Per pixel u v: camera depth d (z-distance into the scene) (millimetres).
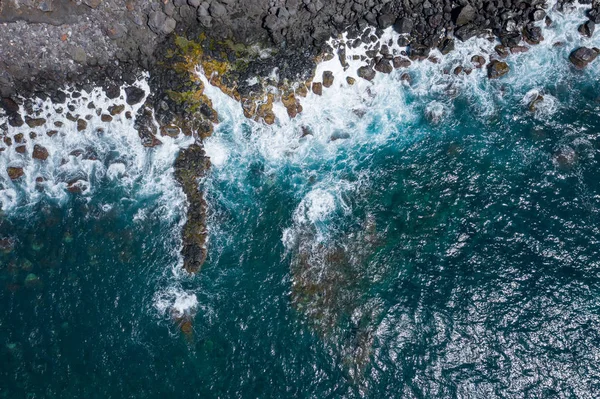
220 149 27391
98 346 23656
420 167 26500
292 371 22766
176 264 25219
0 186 27266
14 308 24734
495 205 25125
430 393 21891
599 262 23375
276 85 27391
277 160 27250
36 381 23109
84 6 26453
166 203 26547
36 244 26047
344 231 25312
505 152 26266
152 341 23641
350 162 27016
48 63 27250
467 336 22688
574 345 22016
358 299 23844
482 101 27406
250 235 25719
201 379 22812
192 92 27406
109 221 26359
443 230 24906
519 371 21875
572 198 24828
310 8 27094
